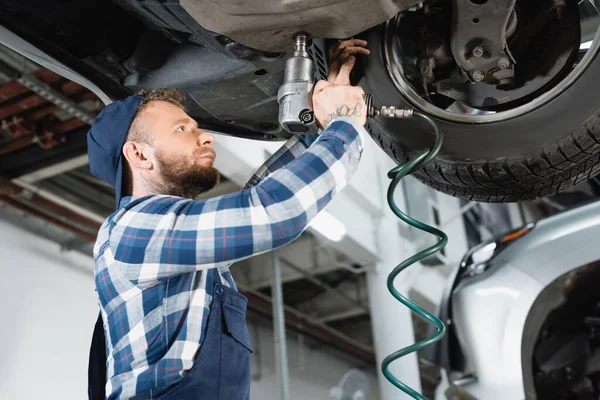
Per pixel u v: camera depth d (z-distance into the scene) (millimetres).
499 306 2281
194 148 1259
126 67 1518
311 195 1095
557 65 1490
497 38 1407
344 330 7703
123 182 1269
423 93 1517
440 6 1506
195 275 1149
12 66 3688
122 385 1089
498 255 2377
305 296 7145
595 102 1418
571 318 2426
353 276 7016
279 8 1157
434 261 5910
